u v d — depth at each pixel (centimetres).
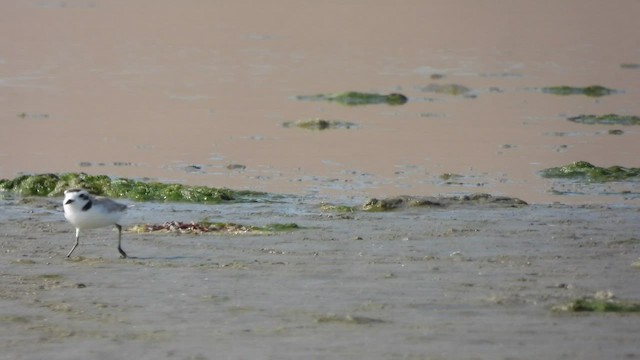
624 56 15350
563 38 16938
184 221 6284
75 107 11144
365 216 6412
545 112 11119
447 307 4319
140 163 8469
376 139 9531
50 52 15025
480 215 6384
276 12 19412
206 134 9775
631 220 6216
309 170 8169
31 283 4778
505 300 4403
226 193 7081
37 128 9962
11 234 5878
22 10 19188
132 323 4150
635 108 11400
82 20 18200
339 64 14538
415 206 6644
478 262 5141
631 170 7931
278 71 13938
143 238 5772
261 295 4538
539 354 3706
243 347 3828
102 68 13875
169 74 13550
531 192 7306
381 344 3834
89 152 8912
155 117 10662
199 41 16400
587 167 7950
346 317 4156
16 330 4075
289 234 5866
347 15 19125
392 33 17325
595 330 3972
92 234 5881
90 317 4238
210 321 4159
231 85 12812
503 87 12862
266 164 8425
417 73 13888
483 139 9519
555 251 5388
